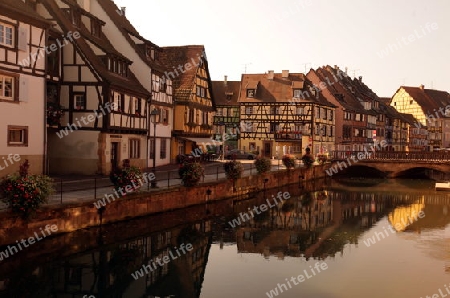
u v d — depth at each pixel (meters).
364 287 10.91
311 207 23.12
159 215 17.27
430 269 12.36
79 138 21.38
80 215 13.66
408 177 41.06
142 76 26.05
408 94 74.06
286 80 47.06
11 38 15.74
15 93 15.94
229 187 22.98
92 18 23.39
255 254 13.73
